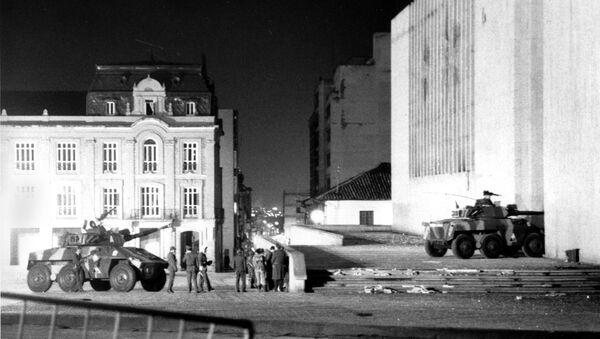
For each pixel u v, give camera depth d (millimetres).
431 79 56125
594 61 29812
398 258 33906
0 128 64438
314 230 63312
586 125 30609
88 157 64938
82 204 64875
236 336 16953
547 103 34594
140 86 66500
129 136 65250
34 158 64812
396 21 67125
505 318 18750
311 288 25500
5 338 15922
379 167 87062
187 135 65875
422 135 58750
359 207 80625
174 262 27359
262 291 26953
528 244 34500
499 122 41125
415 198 60562
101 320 18078
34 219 64312
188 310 20250
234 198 83875
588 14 30234
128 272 26906
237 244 90812
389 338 16766
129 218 64688
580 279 25984
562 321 18203
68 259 27516
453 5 50531
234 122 86938
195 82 68062
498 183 41219
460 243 33375
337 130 94812
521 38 38750
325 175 104250
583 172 30906
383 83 94688
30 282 27328
